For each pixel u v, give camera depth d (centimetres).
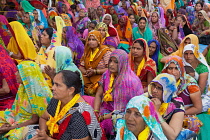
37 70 274
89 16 811
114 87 301
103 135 258
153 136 208
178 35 707
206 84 366
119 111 289
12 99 332
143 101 202
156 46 439
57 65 347
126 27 695
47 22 653
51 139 224
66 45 469
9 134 263
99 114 304
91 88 395
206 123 320
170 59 300
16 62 429
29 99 272
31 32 567
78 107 219
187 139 246
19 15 614
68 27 461
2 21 493
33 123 279
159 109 248
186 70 345
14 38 439
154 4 1159
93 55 397
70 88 216
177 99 255
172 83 245
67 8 815
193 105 306
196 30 847
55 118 226
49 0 819
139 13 896
